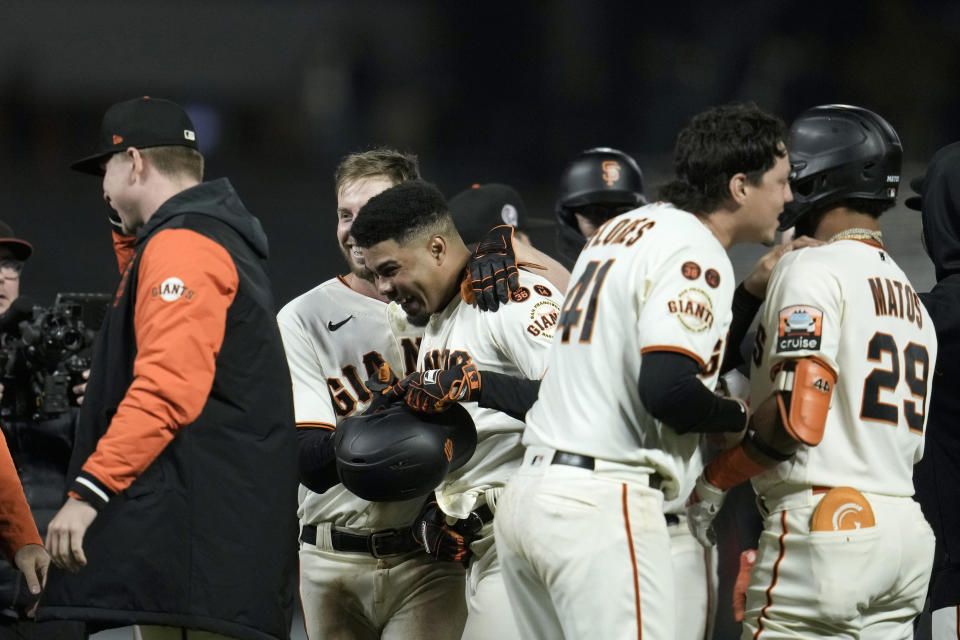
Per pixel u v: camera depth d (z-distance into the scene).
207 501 10.12
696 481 10.77
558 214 19.34
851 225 11.25
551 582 9.74
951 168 12.76
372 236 11.09
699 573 11.54
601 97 61.59
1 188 54.50
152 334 9.86
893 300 10.80
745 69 57.91
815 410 10.07
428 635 12.29
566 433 9.81
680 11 59.44
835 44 56.03
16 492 12.29
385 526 12.23
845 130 11.14
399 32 64.38
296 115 64.06
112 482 9.70
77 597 9.92
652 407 9.26
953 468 12.45
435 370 10.84
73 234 46.72
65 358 14.40
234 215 10.86
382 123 64.19
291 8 64.25
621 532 9.52
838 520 10.41
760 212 10.12
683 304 9.32
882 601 10.82
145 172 10.98
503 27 63.06
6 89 61.66
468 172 62.97
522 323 11.02
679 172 10.29
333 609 12.66
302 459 11.91
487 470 11.72
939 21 54.69
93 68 62.50
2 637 13.70
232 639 10.52
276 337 10.75
